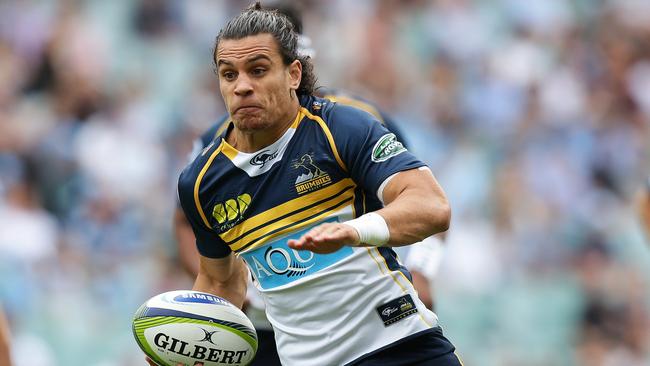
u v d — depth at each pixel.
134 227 41.66
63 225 41.31
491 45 53.50
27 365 35.81
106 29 49.00
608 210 47.69
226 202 16.12
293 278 15.88
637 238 45.88
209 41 50.31
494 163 47.69
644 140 51.78
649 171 50.59
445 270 42.31
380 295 15.79
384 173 15.20
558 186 47.56
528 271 43.66
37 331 36.88
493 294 41.91
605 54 54.78
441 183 46.50
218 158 16.11
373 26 51.59
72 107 45.56
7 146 42.75
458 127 49.22
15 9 48.25
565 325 41.94
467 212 45.44
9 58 46.81
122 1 49.78
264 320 20.53
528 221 45.56
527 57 52.91
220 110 47.34
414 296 16.11
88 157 43.31
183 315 16.20
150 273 39.69
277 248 15.90
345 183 15.70
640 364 42.12
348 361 15.85
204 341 16.20
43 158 42.81
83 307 38.16
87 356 37.03
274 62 15.45
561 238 45.31
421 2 53.28
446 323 40.62
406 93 49.97
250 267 16.36
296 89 15.95
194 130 45.78
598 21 56.00
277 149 15.78
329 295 15.75
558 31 55.09
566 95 52.09
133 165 43.53
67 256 40.00
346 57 50.31
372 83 49.94
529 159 48.28
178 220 22.59
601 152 50.19
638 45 55.25
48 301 37.84
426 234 14.75
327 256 15.69
